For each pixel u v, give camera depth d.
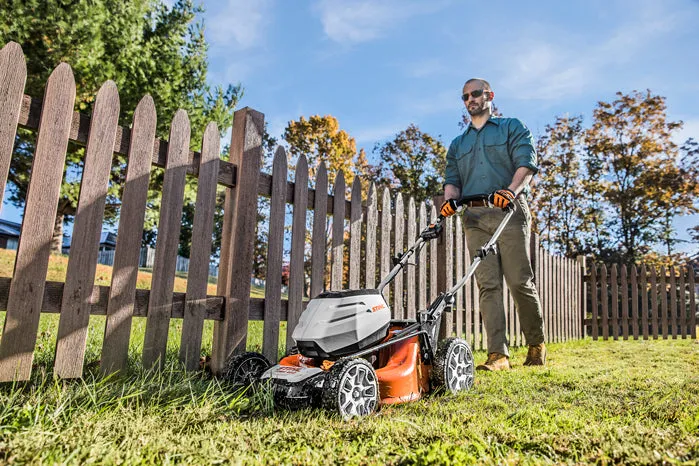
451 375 3.29
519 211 4.45
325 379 2.53
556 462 1.64
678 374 4.04
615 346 7.21
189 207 38.91
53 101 2.88
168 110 17.73
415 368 3.09
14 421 2.02
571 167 27.53
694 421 2.11
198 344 3.52
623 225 27.19
